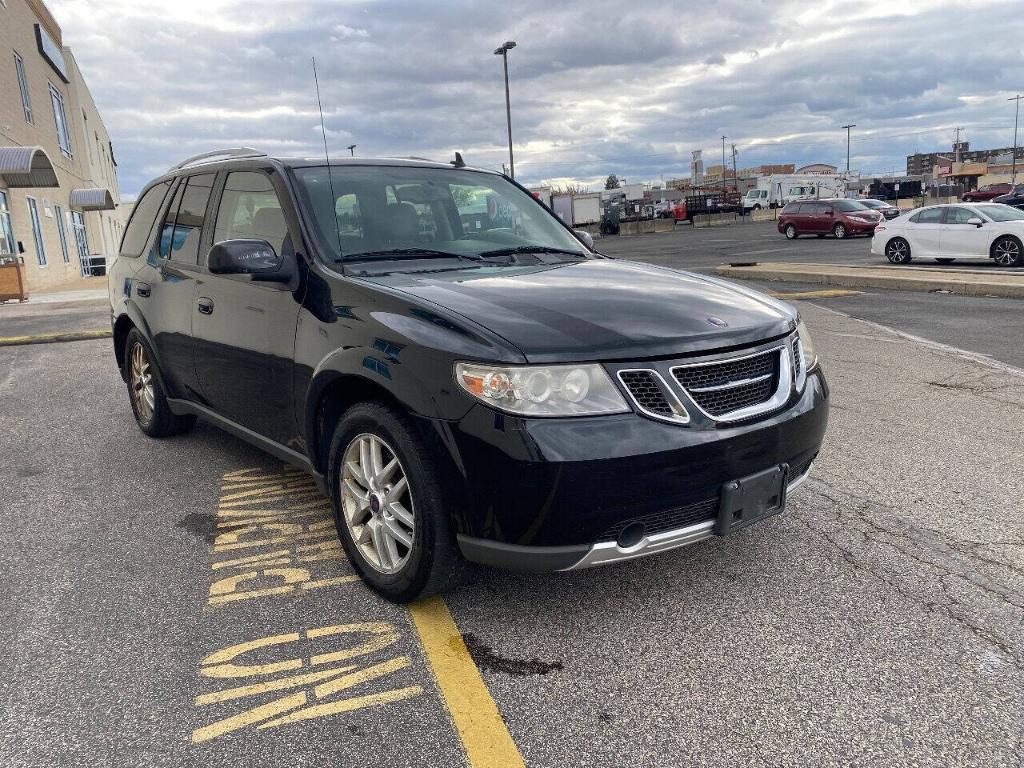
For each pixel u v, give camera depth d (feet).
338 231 11.57
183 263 14.58
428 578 9.18
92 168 141.18
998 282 38.55
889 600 9.66
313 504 13.47
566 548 8.32
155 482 14.84
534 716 7.68
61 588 10.63
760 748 7.14
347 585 10.50
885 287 43.47
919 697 7.79
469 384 8.43
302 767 7.06
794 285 46.70
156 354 15.75
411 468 8.95
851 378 21.47
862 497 12.96
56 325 41.75
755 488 9.04
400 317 9.42
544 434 8.11
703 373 8.89
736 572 10.49
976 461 14.53
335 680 8.36
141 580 10.82
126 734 7.57
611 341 8.54
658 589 10.11
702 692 7.97
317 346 10.43
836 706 7.69
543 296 9.81
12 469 15.97
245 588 10.51
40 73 98.37
